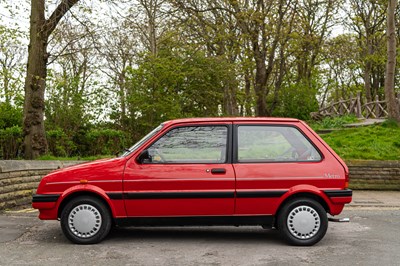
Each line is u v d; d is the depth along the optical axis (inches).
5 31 959.0
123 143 821.2
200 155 259.8
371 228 312.2
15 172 399.5
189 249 250.4
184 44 1032.8
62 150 708.0
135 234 289.0
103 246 254.5
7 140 655.8
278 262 224.2
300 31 1091.9
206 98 1019.9
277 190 256.1
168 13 1019.9
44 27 585.0
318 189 257.3
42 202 254.2
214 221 256.5
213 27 1025.5
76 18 578.2
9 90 897.5
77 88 850.8
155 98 928.3
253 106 1185.4
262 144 263.9
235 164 258.7
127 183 253.8
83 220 255.6
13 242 262.5
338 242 268.7
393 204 433.1
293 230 257.0
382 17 1552.7
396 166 556.4
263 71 1050.7
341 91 2132.1
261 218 257.1
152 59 946.1
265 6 1003.9
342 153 609.0
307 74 1537.9
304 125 268.8
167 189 254.1
